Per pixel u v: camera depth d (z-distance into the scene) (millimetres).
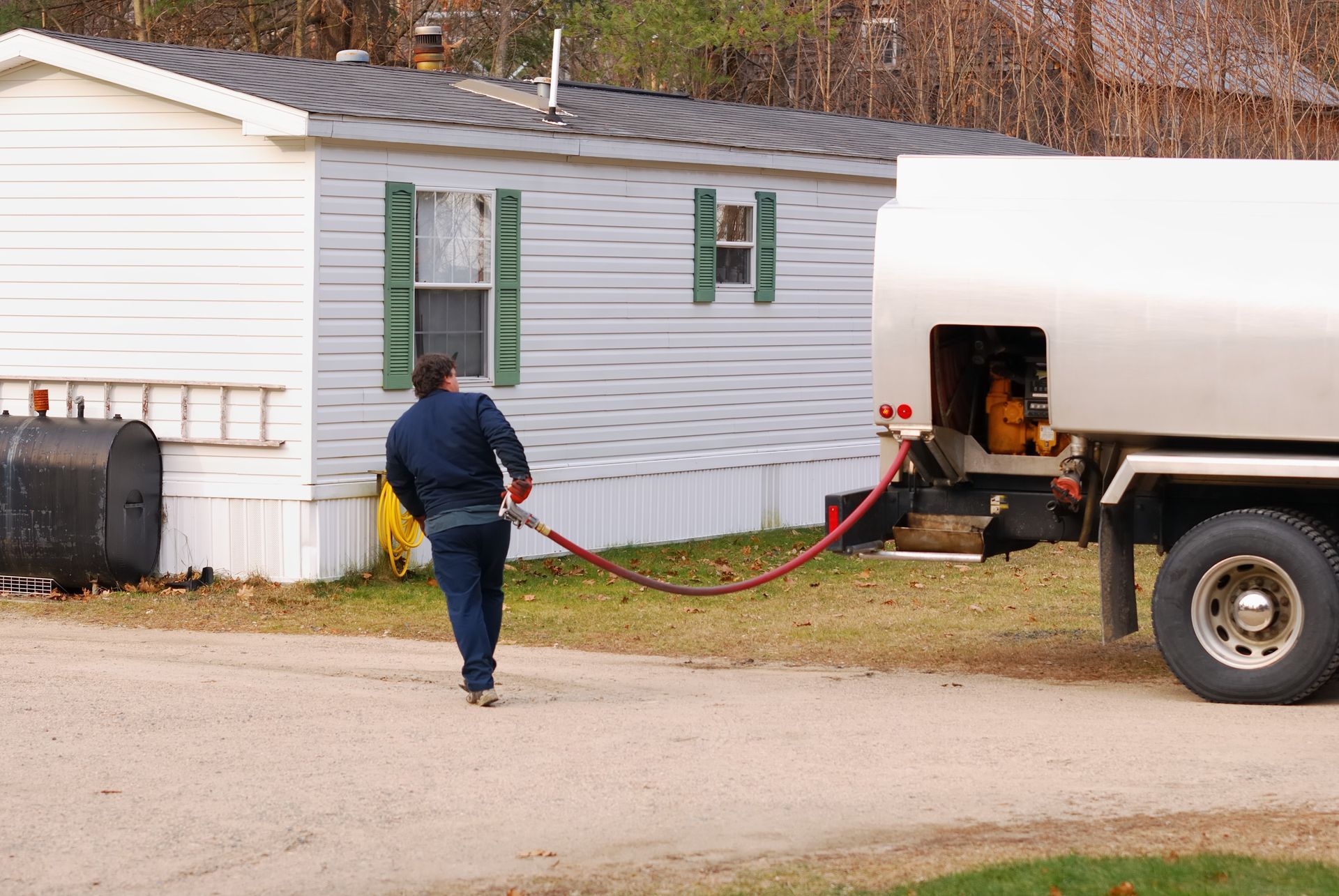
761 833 5797
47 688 8555
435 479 8156
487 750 7125
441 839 5746
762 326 16656
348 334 12852
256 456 12836
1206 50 27250
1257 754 7004
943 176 8984
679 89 30672
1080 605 12523
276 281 12680
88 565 12375
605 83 31125
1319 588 8227
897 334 8977
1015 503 9609
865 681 9414
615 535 15227
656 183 15328
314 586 12609
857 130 19500
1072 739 7371
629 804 6199
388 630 11359
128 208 13234
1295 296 8266
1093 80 28109
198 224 12961
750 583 9469
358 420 13000
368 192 12883
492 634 8477
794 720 7918
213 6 28500
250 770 6727
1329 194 8367
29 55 13211
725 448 16312
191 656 9938
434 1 32688
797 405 17156
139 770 6727
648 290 15344
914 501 9812
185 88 12617
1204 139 26891
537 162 14211
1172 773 6648
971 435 9711
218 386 12898
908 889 5023
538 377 14375
